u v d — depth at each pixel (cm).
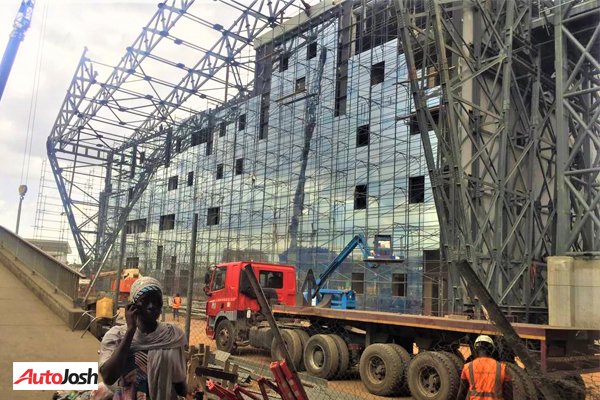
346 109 2859
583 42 1852
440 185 1570
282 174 3281
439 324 1005
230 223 3725
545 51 1973
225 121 4022
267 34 3700
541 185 1984
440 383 938
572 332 873
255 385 757
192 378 643
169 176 4750
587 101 1909
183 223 4388
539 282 1842
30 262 1318
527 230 1819
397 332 1142
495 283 1575
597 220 1631
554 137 2077
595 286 1486
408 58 1619
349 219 2706
